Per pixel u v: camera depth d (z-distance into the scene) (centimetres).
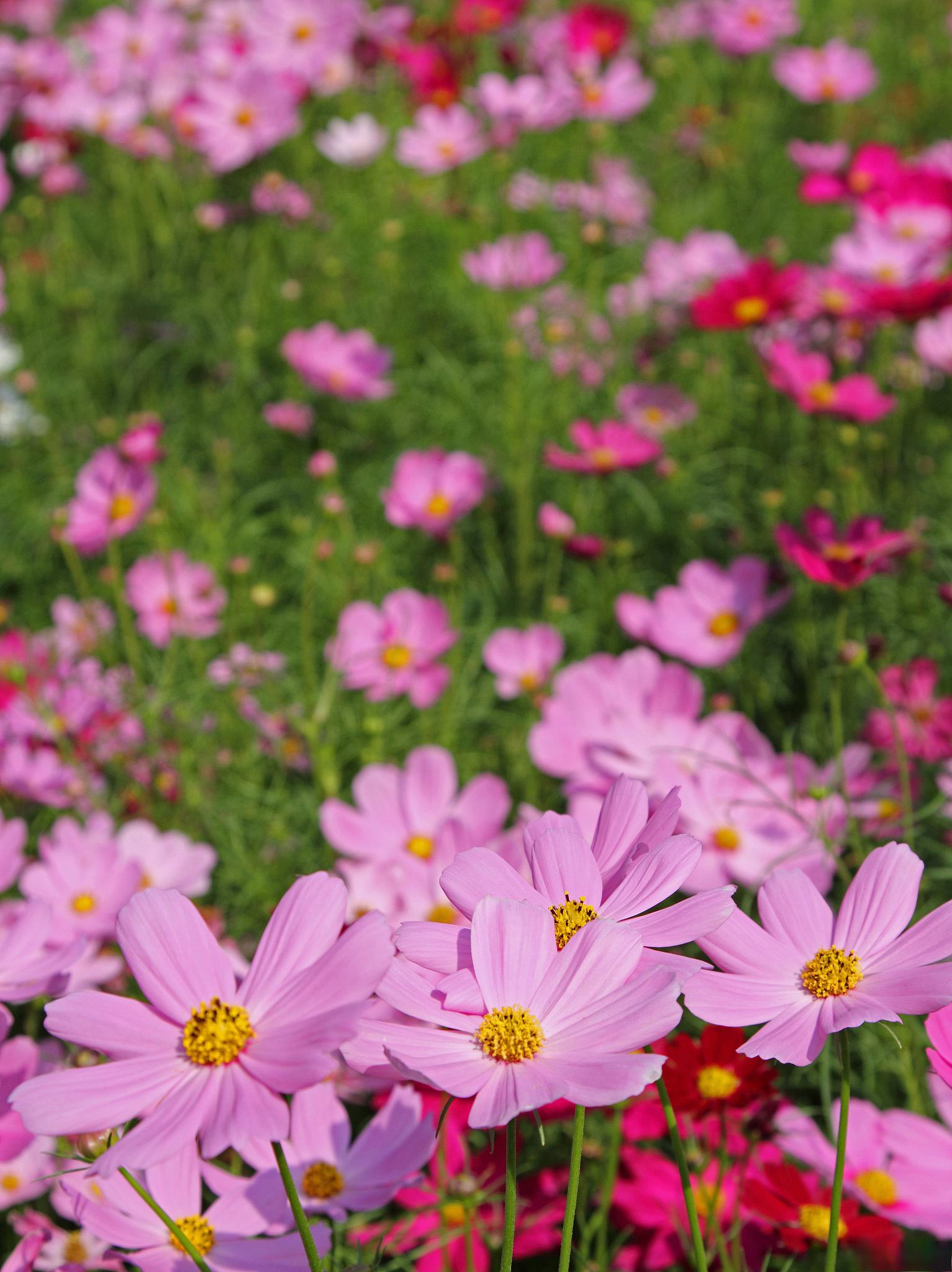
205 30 218
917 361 132
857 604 118
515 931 66
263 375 165
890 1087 91
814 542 106
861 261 140
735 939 69
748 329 126
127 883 93
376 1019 70
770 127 212
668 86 224
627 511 137
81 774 105
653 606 116
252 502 142
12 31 253
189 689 113
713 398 150
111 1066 65
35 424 154
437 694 113
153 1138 63
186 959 66
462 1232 81
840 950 68
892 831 95
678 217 185
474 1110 63
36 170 198
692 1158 82
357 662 114
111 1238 72
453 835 92
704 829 93
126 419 160
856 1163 80
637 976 65
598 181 184
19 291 180
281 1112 63
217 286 180
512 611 130
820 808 90
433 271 176
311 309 172
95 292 181
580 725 103
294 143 203
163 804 108
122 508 120
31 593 136
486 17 196
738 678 118
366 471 145
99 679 116
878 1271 77
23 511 144
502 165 164
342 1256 78
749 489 138
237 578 126
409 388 159
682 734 98
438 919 91
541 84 169
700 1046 76
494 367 153
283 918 67
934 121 207
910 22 239
